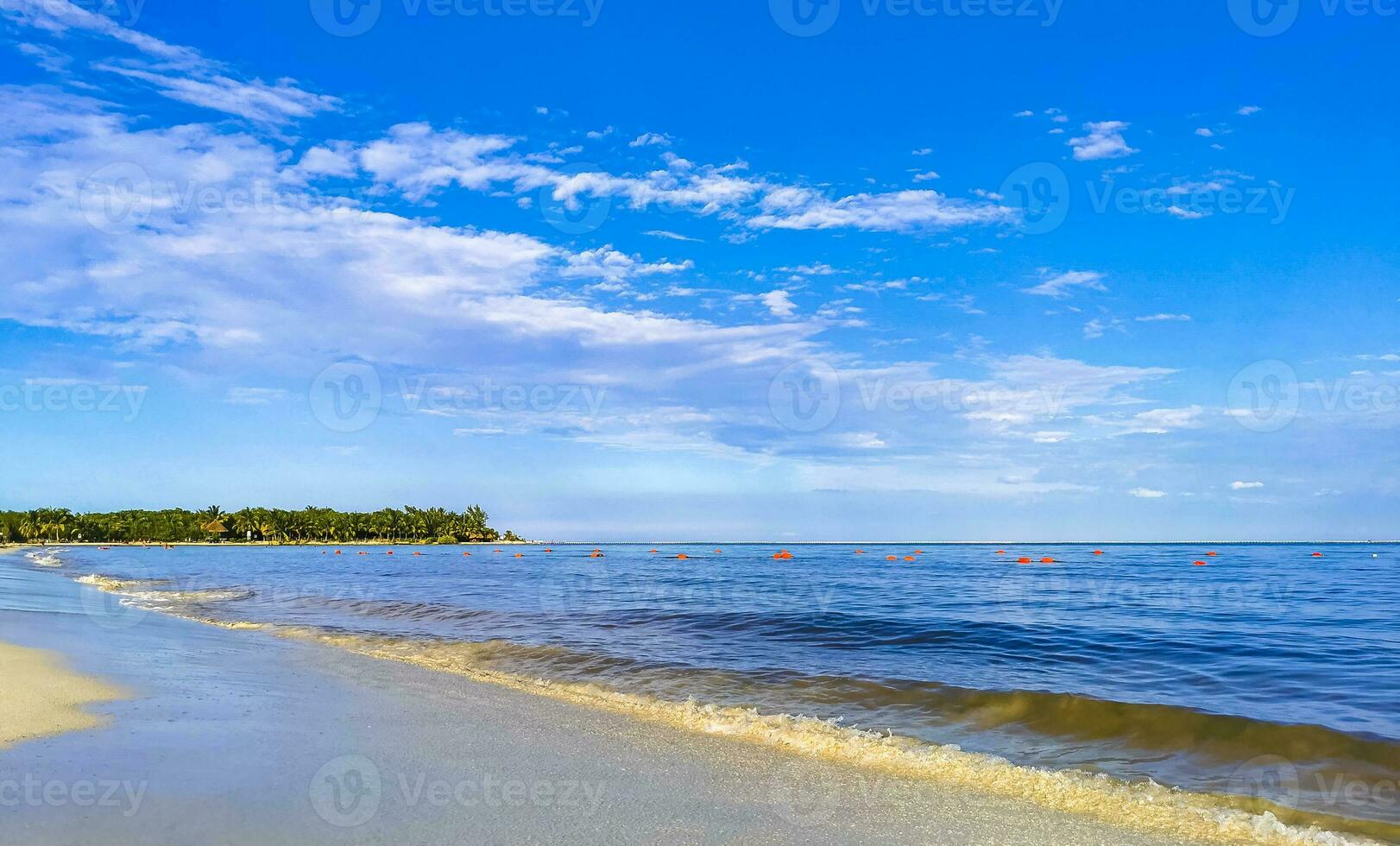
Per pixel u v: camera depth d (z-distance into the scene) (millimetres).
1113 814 6691
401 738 8477
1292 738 8805
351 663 13672
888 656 15070
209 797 6211
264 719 8961
